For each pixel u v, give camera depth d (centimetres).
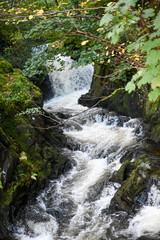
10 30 1005
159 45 155
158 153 597
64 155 694
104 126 917
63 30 470
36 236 470
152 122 680
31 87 698
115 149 700
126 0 160
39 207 531
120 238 431
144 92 764
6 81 641
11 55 1167
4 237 426
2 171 469
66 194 573
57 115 977
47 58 591
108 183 571
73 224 494
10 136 565
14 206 490
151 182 488
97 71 1070
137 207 481
